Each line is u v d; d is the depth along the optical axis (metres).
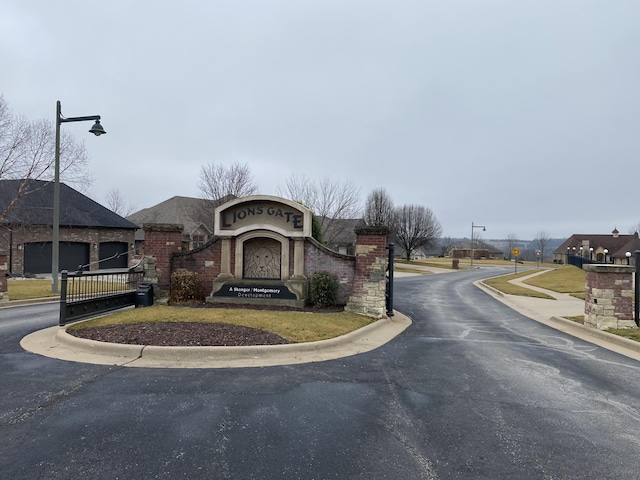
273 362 6.80
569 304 17.44
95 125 16.73
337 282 12.18
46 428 4.21
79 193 35.38
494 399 5.35
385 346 8.35
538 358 7.67
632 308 10.44
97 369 6.18
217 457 3.70
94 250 33.72
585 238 84.25
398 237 66.06
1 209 29.38
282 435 4.17
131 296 11.52
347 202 42.06
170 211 44.31
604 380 6.30
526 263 85.12
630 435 4.32
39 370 6.10
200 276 12.62
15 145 23.56
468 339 9.39
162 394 5.22
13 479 3.28
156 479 3.33
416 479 3.41
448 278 37.53
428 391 5.62
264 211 12.30
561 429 4.45
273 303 11.91
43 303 14.46
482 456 3.82
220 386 5.56
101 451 3.77
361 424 4.48
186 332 7.91
